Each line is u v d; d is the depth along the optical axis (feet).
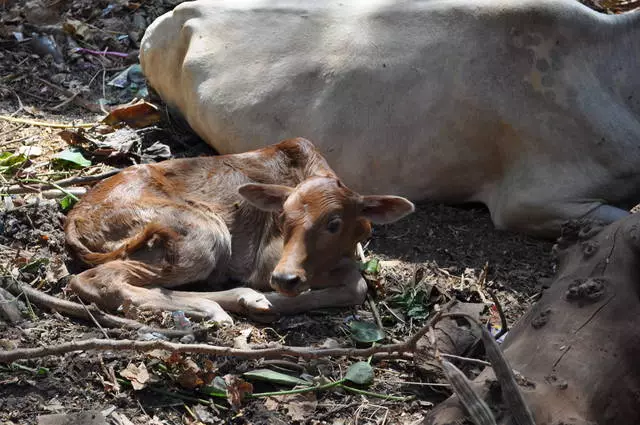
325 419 13.87
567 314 12.75
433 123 18.93
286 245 15.02
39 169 20.18
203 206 16.71
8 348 14.21
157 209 16.21
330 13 20.26
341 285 16.46
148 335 14.61
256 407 13.83
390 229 19.07
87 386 13.85
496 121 18.57
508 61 18.60
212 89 20.53
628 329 12.42
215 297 15.89
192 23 21.18
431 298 16.84
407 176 19.39
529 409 11.17
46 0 27.43
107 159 20.67
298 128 19.67
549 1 18.76
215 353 13.78
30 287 15.69
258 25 20.70
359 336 15.46
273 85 19.94
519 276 17.71
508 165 18.93
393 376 14.88
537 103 18.42
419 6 19.67
